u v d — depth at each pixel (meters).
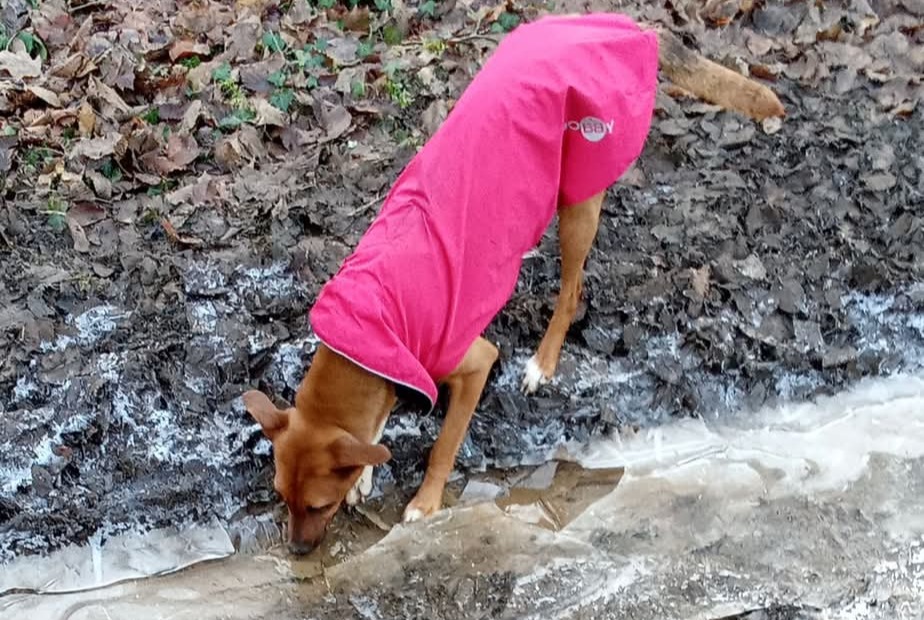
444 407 3.12
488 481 3.07
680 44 3.08
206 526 3.00
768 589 2.90
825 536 2.96
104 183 3.35
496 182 2.86
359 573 2.93
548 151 2.89
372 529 3.00
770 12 3.75
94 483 3.02
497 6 3.76
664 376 3.15
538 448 3.10
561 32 2.97
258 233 3.31
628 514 3.00
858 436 3.10
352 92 3.55
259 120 3.47
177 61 3.61
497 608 2.88
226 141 3.43
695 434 3.11
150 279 3.23
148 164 3.40
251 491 3.03
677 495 3.02
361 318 2.80
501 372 3.15
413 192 2.88
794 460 3.06
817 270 3.27
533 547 2.95
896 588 2.90
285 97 3.52
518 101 2.87
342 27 3.72
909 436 3.09
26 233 3.29
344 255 3.27
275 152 3.46
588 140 2.92
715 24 3.73
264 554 2.97
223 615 2.88
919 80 3.60
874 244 3.32
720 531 2.97
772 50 3.68
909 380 3.18
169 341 3.16
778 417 3.13
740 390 3.16
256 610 2.89
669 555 2.94
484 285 2.87
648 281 3.24
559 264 3.28
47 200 3.33
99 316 3.18
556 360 3.14
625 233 3.32
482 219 2.85
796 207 3.36
